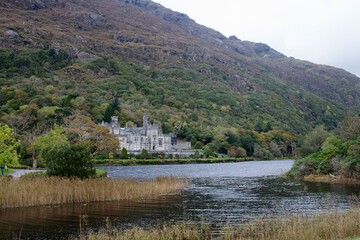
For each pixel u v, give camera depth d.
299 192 50.25
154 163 130.75
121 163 120.81
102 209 36.28
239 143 196.50
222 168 110.31
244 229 26.91
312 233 24.20
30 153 83.12
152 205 38.97
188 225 30.06
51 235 26.86
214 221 31.73
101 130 88.25
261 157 191.12
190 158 153.25
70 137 93.56
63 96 177.00
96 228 28.91
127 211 35.59
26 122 107.19
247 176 78.62
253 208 37.94
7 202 35.78
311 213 33.97
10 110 132.12
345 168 64.50
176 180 58.22
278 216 32.81
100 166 112.31
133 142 161.88
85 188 40.59
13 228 28.73
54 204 38.19
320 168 70.81
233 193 49.19
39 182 39.09
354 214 27.84
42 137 72.88
